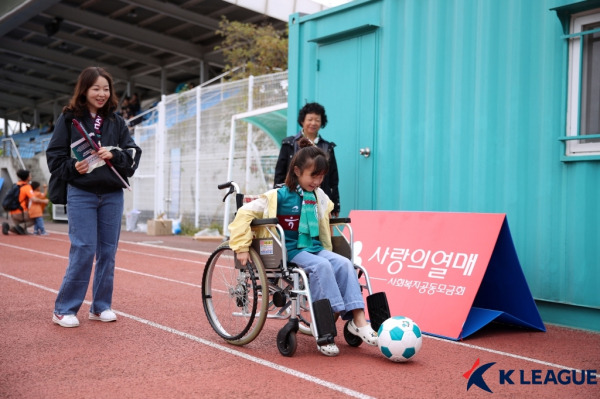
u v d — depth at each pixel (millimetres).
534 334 4840
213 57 24047
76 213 4695
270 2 14211
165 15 20438
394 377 3559
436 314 4820
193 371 3625
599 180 4875
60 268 8352
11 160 26531
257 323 4043
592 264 4910
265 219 4004
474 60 5766
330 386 3359
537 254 5266
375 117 6730
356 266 4340
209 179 13914
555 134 5148
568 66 5078
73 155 4590
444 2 6047
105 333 4566
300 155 4125
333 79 7297
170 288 6750
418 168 6250
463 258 4977
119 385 3330
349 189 7031
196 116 14359
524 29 5383
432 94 6129
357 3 6938
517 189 5402
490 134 5617
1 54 27797
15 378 3436
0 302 5766
